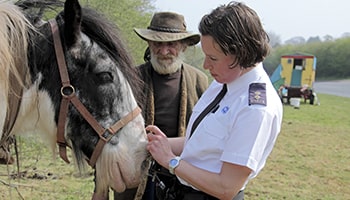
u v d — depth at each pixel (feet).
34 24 5.67
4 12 5.29
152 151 5.55
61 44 5.48
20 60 5.33
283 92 60.34
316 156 25.05
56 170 16.20
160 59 7.52
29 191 13.97
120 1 28.07
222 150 5.01
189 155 5.28
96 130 5.59
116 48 5.73
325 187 18.57
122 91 5.71
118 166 5.66
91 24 5.64
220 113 5.07
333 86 118.32
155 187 6.16
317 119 43.21
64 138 5.71
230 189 4.86
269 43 4.90
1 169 12.43
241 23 4.65
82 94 5.52
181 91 7.71
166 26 7.44
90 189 15.14
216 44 4.75
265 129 4.76
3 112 5.26
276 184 18.45
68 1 5.26
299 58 65.92
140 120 5.89
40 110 5.61
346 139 31.76
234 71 4.94
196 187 5.18
